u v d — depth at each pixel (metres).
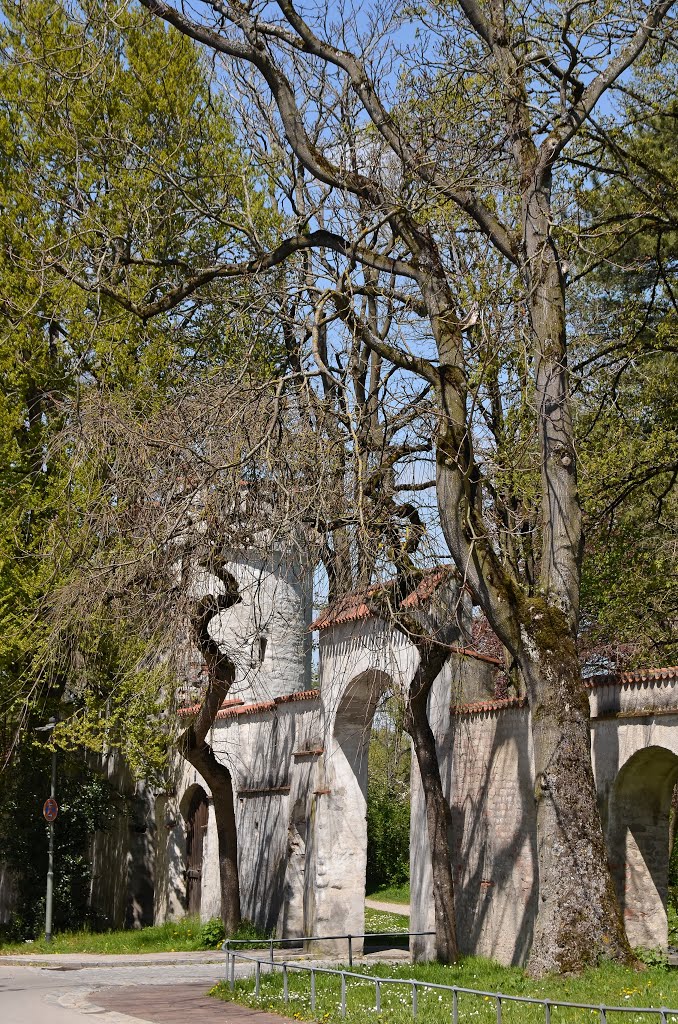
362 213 16.16
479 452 15.43
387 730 24.66
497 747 19.89
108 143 22.34
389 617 15.38
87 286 16.86
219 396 15.47
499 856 19.48
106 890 34.09
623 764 17.02
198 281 16.77
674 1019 10.96
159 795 31.80
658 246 17.28
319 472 13.66
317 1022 13.16
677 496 21.31
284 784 26.59
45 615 20.62
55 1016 15.04
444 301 15.58
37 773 30.53
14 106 25.67
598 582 21.91
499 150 15.76
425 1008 12.97
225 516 14.10
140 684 20.80
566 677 14.43
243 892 28.19
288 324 15.84
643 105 19.86
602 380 19.44
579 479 19.56
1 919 33.28
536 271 15.27
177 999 16.55
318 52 16.28
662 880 17.27
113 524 16.05
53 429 24.80
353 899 23.97
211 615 17.81
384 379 15.00
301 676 30.20
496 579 14.82
